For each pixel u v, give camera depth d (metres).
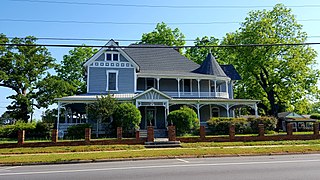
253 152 16.12
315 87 38.19
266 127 27.30
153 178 8.77
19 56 41.22
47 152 18.47
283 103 40.31
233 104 31.20
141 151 17.16
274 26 38.81
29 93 41.28
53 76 44.47
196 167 10.98
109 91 28.52
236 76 38.81
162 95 28.98
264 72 39.31
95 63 31.22
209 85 35.47
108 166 12.02
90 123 27.30
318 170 9.98
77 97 27.80
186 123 26.34
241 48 39.16
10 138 26.41
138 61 35.12
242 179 8.46
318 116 43.69
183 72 35.06
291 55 37.97
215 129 27.09
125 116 25.64
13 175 10.02
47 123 27.23
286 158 13.91
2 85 41.16
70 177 9.34
